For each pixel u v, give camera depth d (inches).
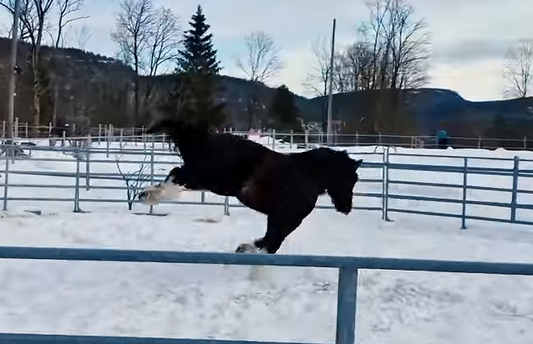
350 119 2046.0
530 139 1518.2
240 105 1966.0
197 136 256.4
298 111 1968.5
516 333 196.9
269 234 265.0
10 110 952.3
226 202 446.9
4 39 1358.3
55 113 1673.2
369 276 258.7
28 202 483.5
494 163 933.2
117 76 1876.2
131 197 498.9
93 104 1862.7
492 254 327.3
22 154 714.2
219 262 96.1
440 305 226.4
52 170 719.7
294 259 96.6
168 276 251.0
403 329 198.8
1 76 1491.1
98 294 224.7
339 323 98.1
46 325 190.2
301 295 232.1
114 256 95.2
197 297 225.8
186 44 1945.1
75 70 1829.5
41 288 228.7
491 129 1712.6
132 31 1887.3
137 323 195.2
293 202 263.0
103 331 186.5
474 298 235.0
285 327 196.1
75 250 95.3
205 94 1587.1
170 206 477.4
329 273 261.0
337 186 276.4
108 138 919.7
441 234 389.7
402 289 243.9
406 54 1967.3
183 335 185.6
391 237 371.9
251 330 192.1
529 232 402.6
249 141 263.6
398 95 1966.0
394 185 651.5
